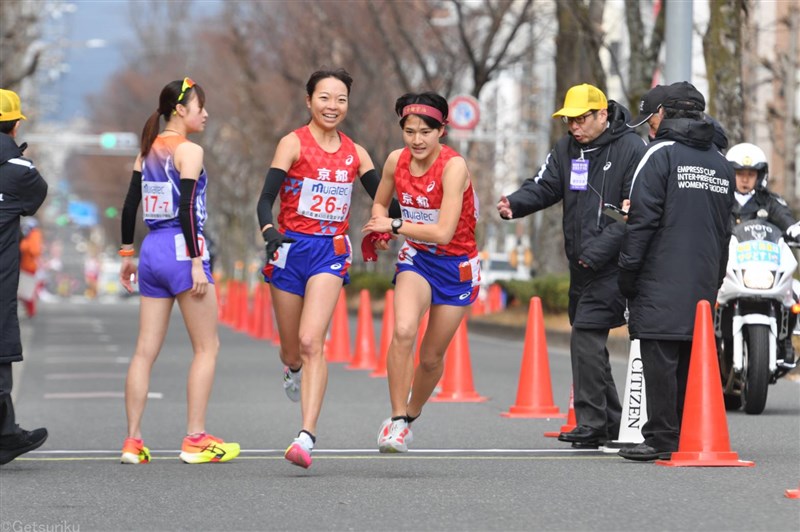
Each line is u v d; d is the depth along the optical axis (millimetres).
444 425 33125
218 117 139625
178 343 72562
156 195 25641
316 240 24594
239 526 18828
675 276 24625
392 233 24906
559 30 72500
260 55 112125
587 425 27906
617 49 100500
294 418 35375
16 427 24953
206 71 142625
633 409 27141
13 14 96562
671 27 45219
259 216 24203
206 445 25938
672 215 24625
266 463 25875
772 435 29906
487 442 29609
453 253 24797
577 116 26953
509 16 102812
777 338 34656
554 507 20031
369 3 88688
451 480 23047
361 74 101812
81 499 21297
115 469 24969
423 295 24734
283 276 24719
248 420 34938
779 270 34125
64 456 27484
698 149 24922
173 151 25562
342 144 24797
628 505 20109
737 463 24344
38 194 25078
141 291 25984
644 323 24797
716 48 53062
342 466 25266
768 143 87375
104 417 36094
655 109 26312
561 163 27672
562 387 44156
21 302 99188
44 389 45500
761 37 81562
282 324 25188
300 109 109250
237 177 164500
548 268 82312
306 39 101375
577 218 27359
